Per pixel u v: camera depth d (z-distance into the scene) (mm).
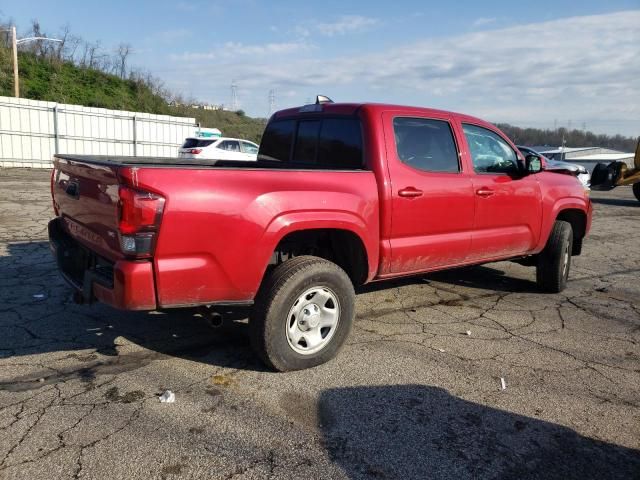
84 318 4859
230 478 2682
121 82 36156
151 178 3160
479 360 4238
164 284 3271
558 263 6066
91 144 24938
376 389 3670
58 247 4102
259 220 3525
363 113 4457
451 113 5023
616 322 5293
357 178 4156
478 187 5027
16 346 4203
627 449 3082
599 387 3836
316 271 3793
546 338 4781
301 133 5113
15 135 22875
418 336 4719
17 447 2863
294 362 3836
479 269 7434
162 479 2654
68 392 3490
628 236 11055
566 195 6090
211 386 3639
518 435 3174
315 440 3037
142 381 3688
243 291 3566
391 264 4473
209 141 19312
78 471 2686
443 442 3070
